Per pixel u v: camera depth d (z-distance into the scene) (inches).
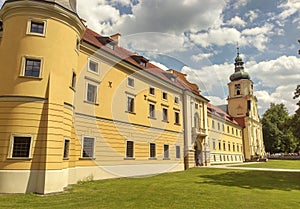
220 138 1461.6
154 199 350.3
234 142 1737.2
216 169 911.7
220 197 377.7
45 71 442.9
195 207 304.0
